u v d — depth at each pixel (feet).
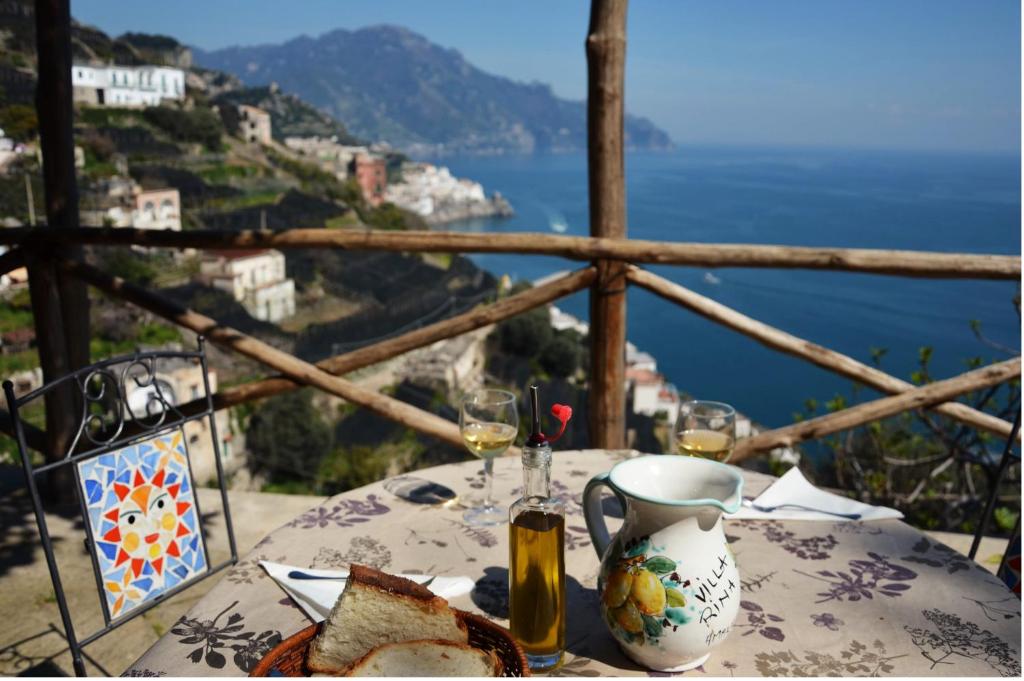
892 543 3.35
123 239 7.27
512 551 2.40
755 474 4.20
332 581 2.90
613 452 4.58
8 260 7.70
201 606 2.77
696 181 577.84
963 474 10.72
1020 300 5.94
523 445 2.45
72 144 7.77
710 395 147.84
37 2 7.47
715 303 6.69
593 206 6.86
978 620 2.69
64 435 8.15
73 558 7.20
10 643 5.95
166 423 3.91
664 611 2.25
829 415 6.46
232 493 9.02
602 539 2.52
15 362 28.22
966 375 6.25
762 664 2.41
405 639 2.21
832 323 180.04
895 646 2.52
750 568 3.11
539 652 2.37
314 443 61.16
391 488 3.99
